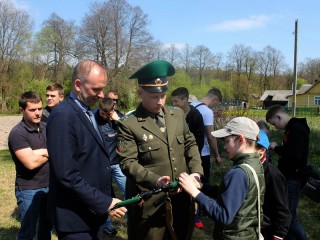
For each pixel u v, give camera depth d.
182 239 3.13
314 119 21.59
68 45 41.88
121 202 2.58
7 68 40.97
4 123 26.41
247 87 54.47
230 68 59.97
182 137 3.15
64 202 2.58
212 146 5.04
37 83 38.88
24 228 3.59
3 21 40.47
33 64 42.88
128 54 36.28
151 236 3.02
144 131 3.02
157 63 2.90
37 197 3.57
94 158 2.63
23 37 41.12
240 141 2.53
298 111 44.84
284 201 2.93
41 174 3.58
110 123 4.78
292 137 3.84
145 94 2.97
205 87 48.56
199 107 5.05
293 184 3.84
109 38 36.50
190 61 55.50
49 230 3.70
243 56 59.94
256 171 2.47
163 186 2.71
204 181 4.92
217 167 7.98
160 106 2.99
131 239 3.14
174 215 3.07
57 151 2.46
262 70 66.56
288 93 64.69
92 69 2.60
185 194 3.08
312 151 9.99
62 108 2.55
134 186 3.12
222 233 2.49
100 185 2.68
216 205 2.42
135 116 3.08
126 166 2.95
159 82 2.94
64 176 2.44
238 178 2.39
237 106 13.61
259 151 2.90
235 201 2.35
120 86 32.91
